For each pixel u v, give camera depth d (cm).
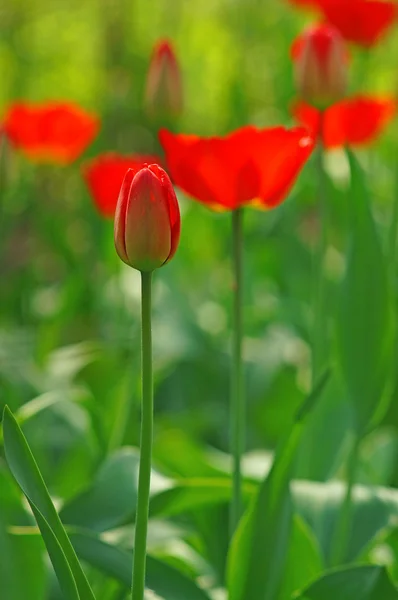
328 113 224
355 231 197
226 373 317
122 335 309
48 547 171
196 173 185
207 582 210
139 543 171
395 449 250
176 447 219
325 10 241
